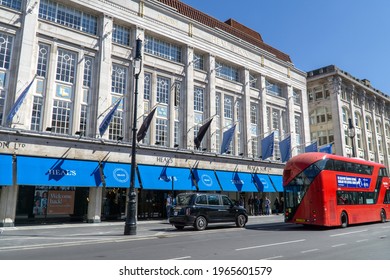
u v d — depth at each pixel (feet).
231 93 101.04
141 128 71.41
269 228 59.36
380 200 72.54
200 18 101.35
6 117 59.00
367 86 166.40
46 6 67.72
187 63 88.84
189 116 86.69
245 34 116.78
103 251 32.50
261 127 107.34
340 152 137.18
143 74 79.92
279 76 118.21
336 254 30.01
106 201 72.69
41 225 59.98
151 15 83.20
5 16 61.00
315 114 150.00
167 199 77.20
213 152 88.74
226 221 58.03
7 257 29.22
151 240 41.98
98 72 71.61
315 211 55.26
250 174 98.48
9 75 60.75
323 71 148.66
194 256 28.99
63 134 62.90
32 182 56.65
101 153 68.18
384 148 169.17
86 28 73.10
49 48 66.49
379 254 30.01
